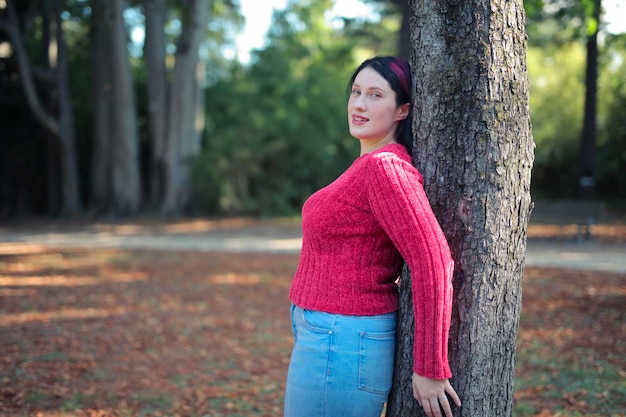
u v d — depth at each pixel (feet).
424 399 5.41
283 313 21.66
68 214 64.59
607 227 49.03
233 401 13.05
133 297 24.43
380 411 6.11
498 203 6.11
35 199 71.41
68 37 75.41
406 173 5.52
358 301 5.85
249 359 16.16
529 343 16.85
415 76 6.39
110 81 65.92
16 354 16.21
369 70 6.51
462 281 6.13
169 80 79.66
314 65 70.79
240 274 29.96
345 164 69.92
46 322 20.06
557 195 74.64
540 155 74.23
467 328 6.13
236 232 51.57
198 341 17.90
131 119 65.16
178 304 23.12
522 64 6.23
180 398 13.19
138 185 66.54
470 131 6.07
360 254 5.85
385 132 6.56
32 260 34.71
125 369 15.16
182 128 65.82
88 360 15.80
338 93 69.51
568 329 18.31
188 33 64.75
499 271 6.18
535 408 12.08
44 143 70.33
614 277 26.76
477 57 6.02
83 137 74.33
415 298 5.27
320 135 67.26
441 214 6.22
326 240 5.90
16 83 67.31
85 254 37.52
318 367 5.82
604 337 17.30
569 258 33.27
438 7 6.13
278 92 67.82
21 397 12.89
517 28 6.18
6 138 69.87
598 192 71.46
